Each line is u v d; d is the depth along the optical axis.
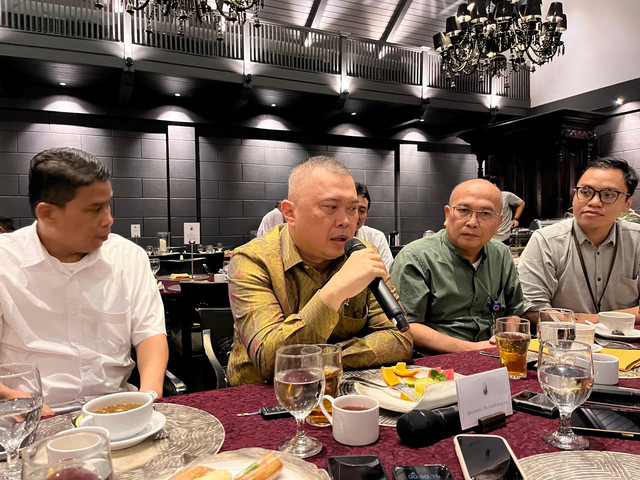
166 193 7.42
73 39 5.69
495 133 8.48
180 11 4.11
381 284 1.20
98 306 1.48
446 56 5.36
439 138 9.55
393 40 9.62
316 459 0.80
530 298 2.29
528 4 4.70
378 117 8.66
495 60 5.04
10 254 1.42
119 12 6.03
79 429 0.67
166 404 1.05
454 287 2.00
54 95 6.54
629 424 0.90
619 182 2.12
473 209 1.91
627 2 7.63
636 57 7.52
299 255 1.41
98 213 1.34
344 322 1.45
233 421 0.97
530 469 0.74
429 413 0.88
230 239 7.97
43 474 0.53
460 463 0.77
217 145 7.85
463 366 1.32
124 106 6.97
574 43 8.41
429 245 2.06
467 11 4.87
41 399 0.87
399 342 1.37
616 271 2.28
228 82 6.61
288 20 8.77
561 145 7.52
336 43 7.59
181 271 4.65
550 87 8.80
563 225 2.35
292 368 0.87
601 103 7.99
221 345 2.00
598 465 0.76
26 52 5.48
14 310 1.40
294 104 7.79
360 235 3.52
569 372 0.85
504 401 0.98
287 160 8.38
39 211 1.30
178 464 0.77
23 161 6.53
